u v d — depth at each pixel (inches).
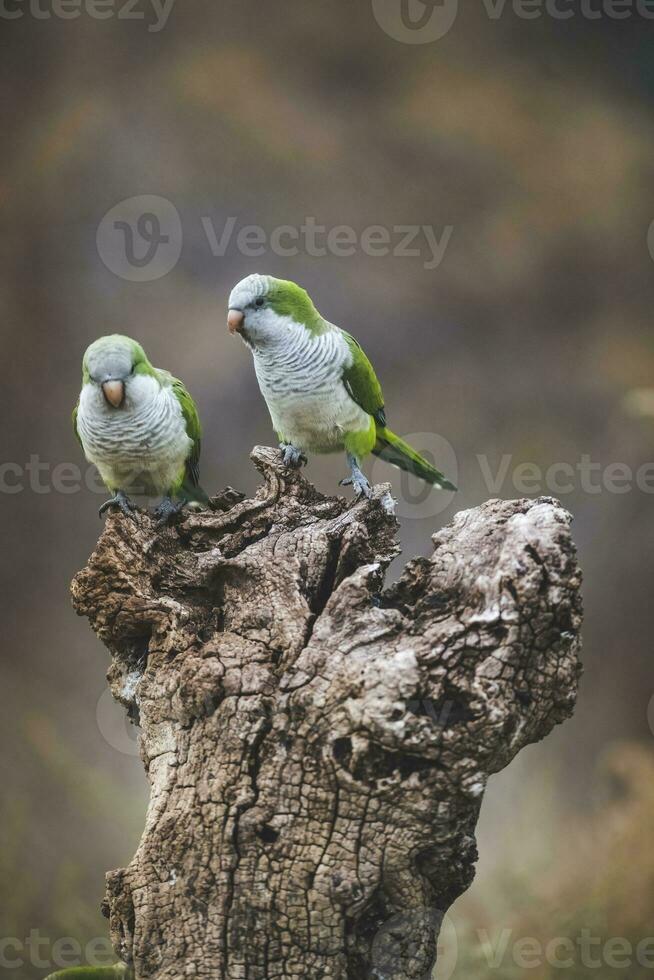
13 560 673.6
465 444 685.9
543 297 729.6
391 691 173.2
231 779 180.5
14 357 690.8
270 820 178.4
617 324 728.3
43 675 642.8
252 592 201.8
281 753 180.4
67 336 693.9
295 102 747.4
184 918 179.5
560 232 740.7
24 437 690.8
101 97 724.7
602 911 394.6
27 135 726.5
